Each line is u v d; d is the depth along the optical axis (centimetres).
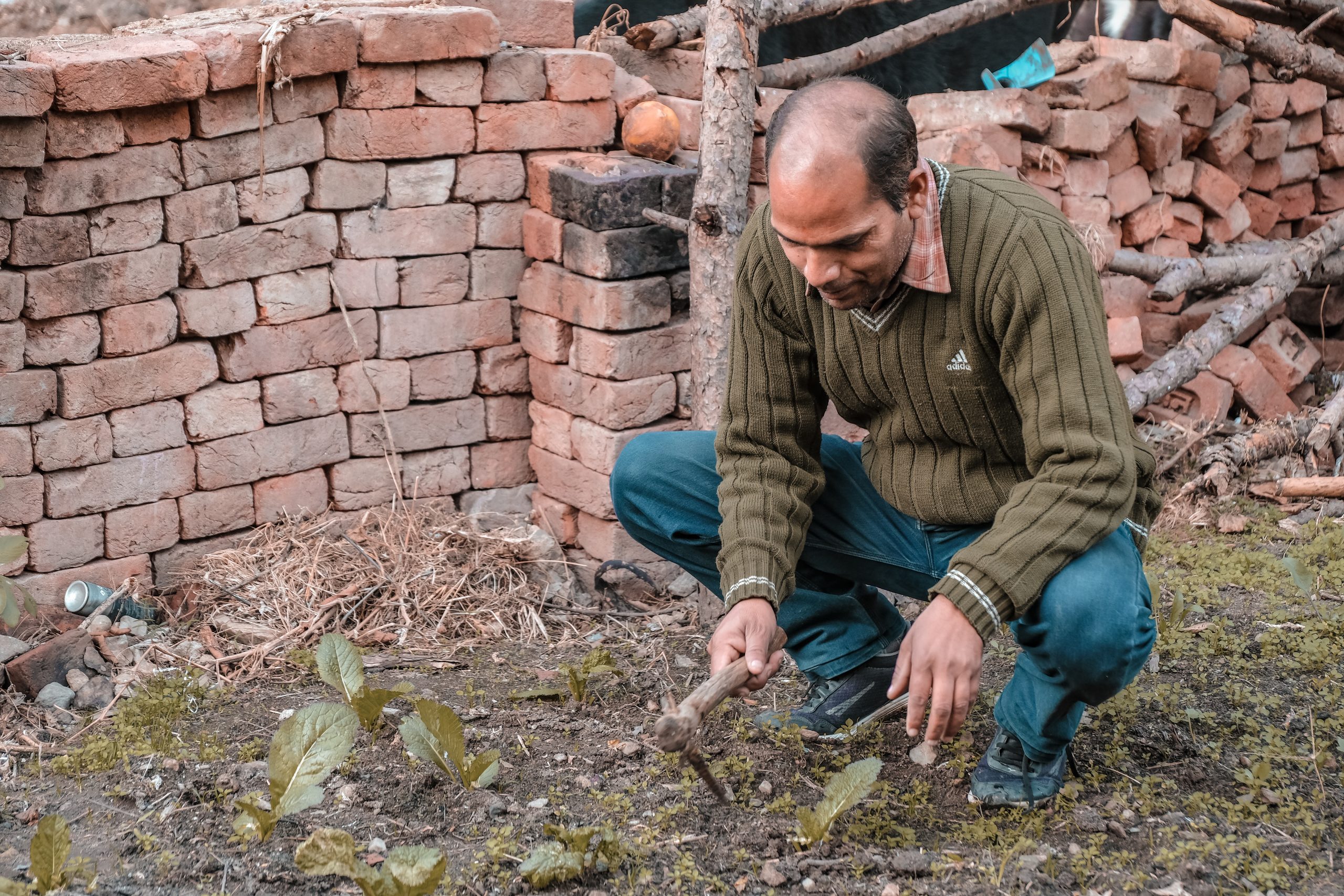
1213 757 291
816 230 216
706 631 395
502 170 421
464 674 359
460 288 427
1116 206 540
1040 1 557
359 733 300
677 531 293
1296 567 361
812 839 252
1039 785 269
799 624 299
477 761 275
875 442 276
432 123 404
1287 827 257
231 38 365
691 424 423
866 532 289
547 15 450
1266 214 613
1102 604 234
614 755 297
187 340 391
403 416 431
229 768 282
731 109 387
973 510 262
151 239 372
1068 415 229
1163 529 456
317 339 409
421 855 228
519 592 412
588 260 404
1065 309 229
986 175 243
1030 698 259
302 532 416
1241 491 482
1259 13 530
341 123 393
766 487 267
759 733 307
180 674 350
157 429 389
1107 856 247
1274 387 548
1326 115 632
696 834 261
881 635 312
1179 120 546
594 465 423
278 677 355
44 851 228
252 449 407
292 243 396
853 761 292
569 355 427
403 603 392
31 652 346
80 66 340
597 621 407
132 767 286
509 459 452
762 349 268
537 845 254
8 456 365
